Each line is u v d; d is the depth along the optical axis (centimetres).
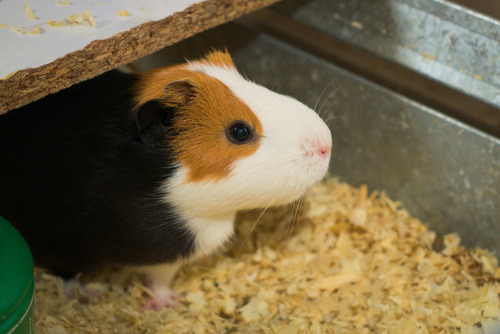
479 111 48
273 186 33
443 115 41
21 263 30
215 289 41
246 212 45
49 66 31
